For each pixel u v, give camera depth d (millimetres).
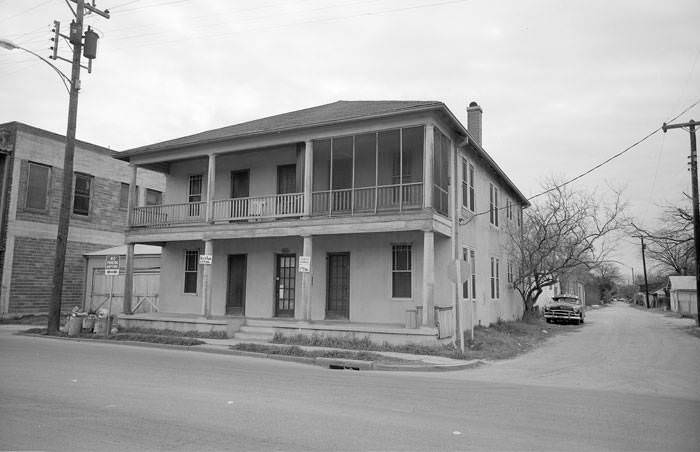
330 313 18281
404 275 17297
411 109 15148
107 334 17750
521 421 6965
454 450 5547
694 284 48531
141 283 23984
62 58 18875
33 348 14172
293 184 19562
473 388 9609
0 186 23984
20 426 6074
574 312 31594
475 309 20500
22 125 24344
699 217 25609
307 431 6113
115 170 28734
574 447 5793
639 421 7113
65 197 19047
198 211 21578
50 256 25266
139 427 6125
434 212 15336
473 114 23828
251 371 10922
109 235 28188
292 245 19312
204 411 7008
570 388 10000
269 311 19422
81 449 5262
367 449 5480
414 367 12148
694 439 6207
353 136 16516
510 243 27922
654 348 17984
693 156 25094
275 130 17250
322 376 10539
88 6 19172
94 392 8125
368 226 15930
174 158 20094
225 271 20594
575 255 28188
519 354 16016
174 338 16359
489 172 24016
